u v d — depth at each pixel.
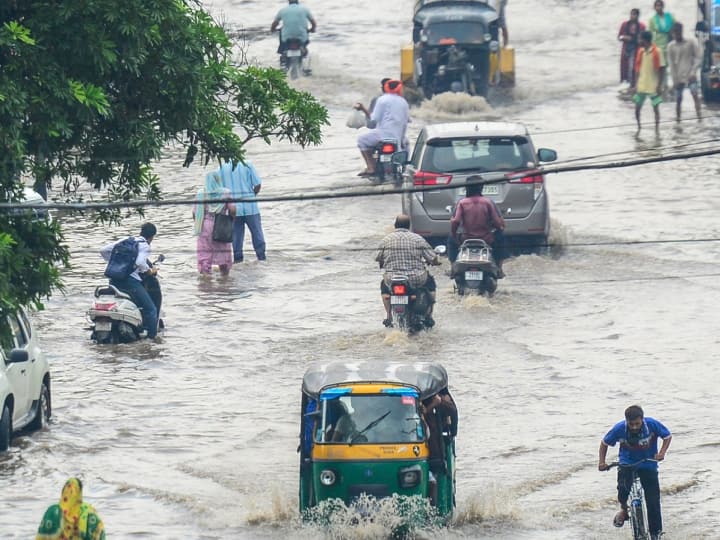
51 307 66.12
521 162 71.81
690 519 38.44
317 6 176.38
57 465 44.03
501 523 38.47
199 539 37.03
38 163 38.31
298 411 50.00
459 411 49.19
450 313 62.47
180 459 44.66
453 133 72.62
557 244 75.19
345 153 104.38
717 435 45.97
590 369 53.91
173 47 38.53
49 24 35.66
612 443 37.34
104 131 38.91
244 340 59.53
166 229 83.12
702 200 85.81
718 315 61.41
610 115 116.38
